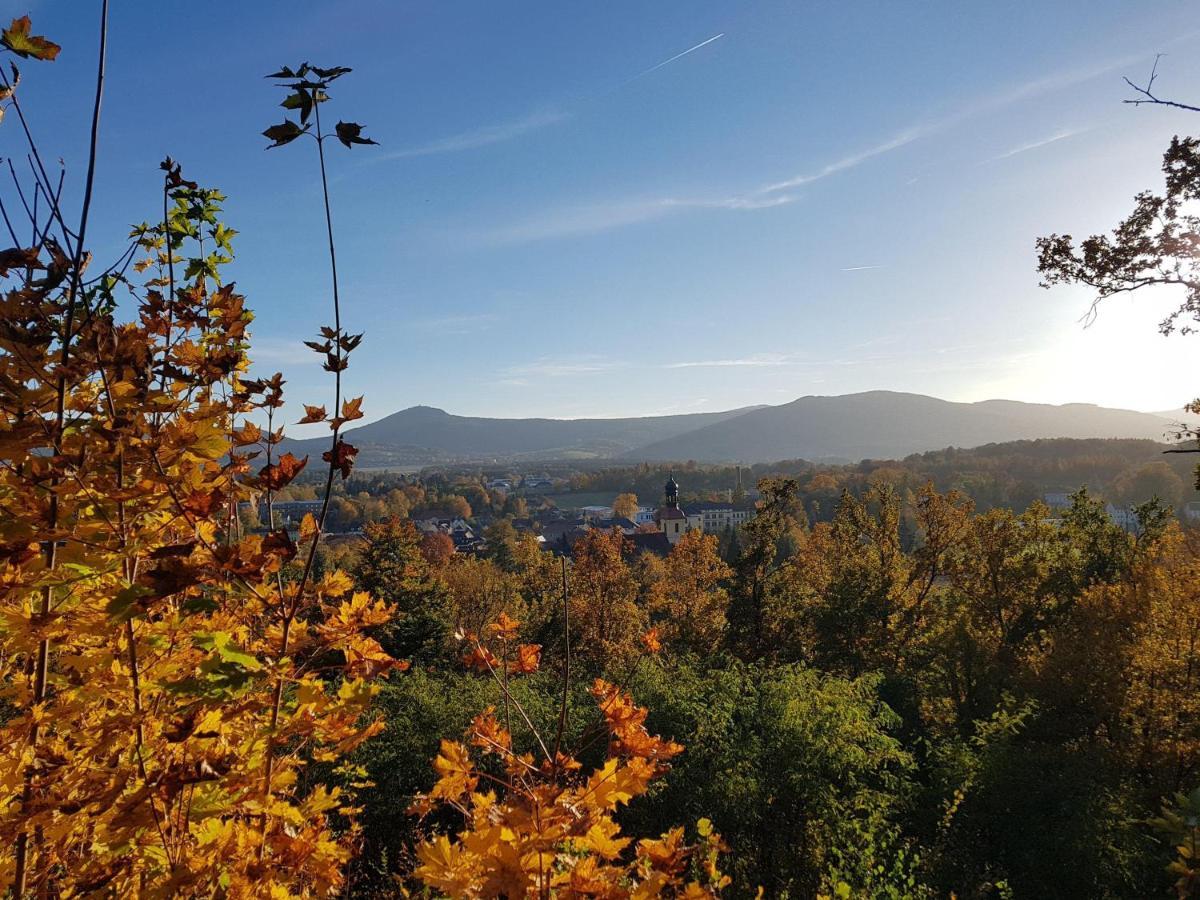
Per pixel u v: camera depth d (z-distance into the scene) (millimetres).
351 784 3631
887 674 26078
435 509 154625
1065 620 22984
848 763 12773
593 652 27641
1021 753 14836
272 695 2209
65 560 2023
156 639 2354
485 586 40750
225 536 2566
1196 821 2926
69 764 2074
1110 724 17359
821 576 36688
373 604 2410
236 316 2678
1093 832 12969
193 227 3277
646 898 2104
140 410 2070
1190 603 16359
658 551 82562
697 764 12641
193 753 2223
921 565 30656
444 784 2295
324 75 2012
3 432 1784
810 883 10742
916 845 12453
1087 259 10414
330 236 2068
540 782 2398
